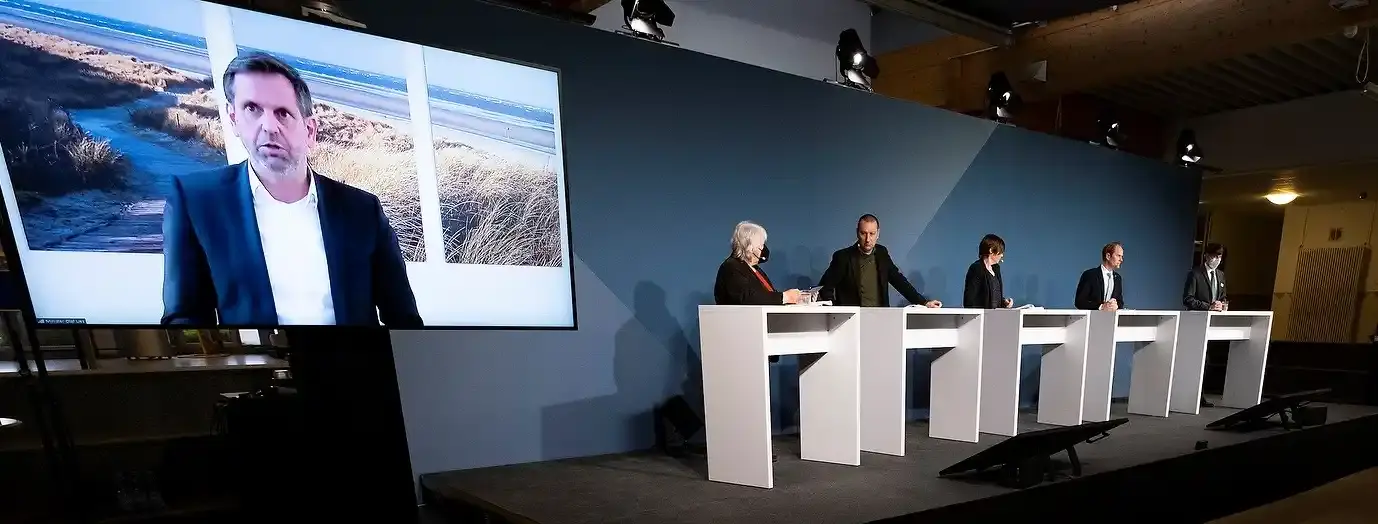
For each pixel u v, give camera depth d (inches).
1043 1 220.5
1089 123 300.8
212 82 85.7
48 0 75.6
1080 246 253.3
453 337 128.0
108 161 79.0
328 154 94.5
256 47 89.0
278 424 95.5
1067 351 178.4
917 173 205.3
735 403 115.7
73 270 77.2
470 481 118.5
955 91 255.1
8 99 73.5
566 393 141.2
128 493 87.1
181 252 83.4
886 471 124.9
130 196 80.3
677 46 158.2
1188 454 143.8
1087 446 151.6
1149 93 298.7
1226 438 163.3
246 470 93.4
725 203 165.8
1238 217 463.2
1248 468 160.6
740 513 98.0
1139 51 213.6
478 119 107.9
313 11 111.7
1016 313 161.0
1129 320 190.5
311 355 98.4
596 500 105.2
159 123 82.0
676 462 135.0
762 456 112.9
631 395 150.3
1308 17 184.4
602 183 146.9
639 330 151.7
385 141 99.3
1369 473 202.1
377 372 103.3
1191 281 217.3
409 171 101.4
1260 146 309.7
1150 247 282.2
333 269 94.6
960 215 215.6
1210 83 283.1
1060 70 231.0
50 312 76.2
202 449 91.1
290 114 91.4
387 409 103.4
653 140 154.5
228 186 86.7
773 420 171.8
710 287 163.0
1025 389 231.8
